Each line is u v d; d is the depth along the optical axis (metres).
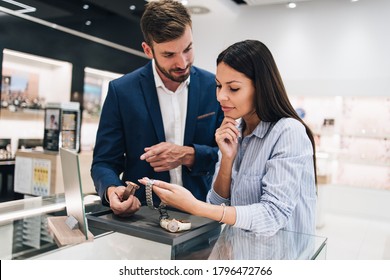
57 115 3.75
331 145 6.23
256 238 1.03
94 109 5.37
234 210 1.01
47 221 1.15
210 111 1.63
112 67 5.18
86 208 1.30
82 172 3.92
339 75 5.94
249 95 1.12
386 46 5.64
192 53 1.34
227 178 1.27
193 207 1.00
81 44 4.70
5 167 4.19
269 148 1.14
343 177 6.21
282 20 6.32
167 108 1.59
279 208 1.03
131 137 1.57
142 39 5.64
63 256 0.92
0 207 1.31
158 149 1.36
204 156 1.46
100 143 1.57
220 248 0.96
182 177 1.58
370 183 6.05
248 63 1.09
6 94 4.36
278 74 1.15
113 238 1.02
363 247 4.20
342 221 5.54
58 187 3.65
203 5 5.86
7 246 0.94
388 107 5.87
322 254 1.00
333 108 6.18
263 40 6.47
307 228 1.18
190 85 1.59
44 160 3.71
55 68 4.81
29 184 3.85
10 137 4.43
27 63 4.56
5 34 3.86
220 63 1.12
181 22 1.24
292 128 1.11
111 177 1.39
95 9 4.82
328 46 6.01
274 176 1.07
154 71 1.57
